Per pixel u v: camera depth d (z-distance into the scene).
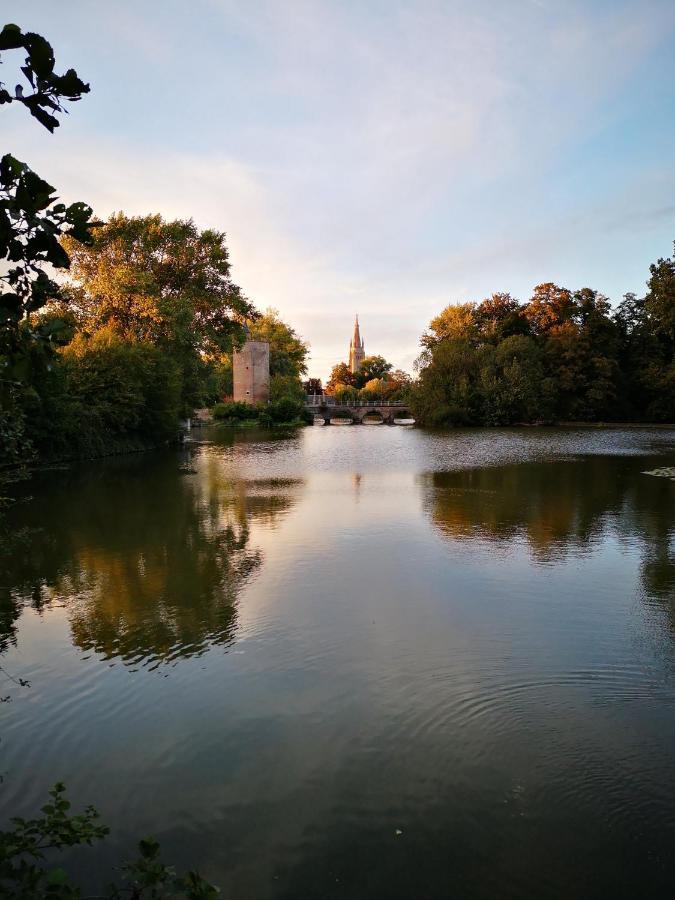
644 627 8.69
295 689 6.95
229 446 43.34
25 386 2.77
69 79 2.11
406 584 10.66
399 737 5.96
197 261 42.56
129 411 36.03
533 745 5.80
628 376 68.00
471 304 73.50
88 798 5.11
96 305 37.44
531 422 65.06
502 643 8.15
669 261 30.20
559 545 13.35
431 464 30.48
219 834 4.68
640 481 23.61
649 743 5.81
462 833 4.67
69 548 13.36
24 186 2.16
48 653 7.98
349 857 4.45
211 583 10.80
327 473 26.89
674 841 4.57
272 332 98.75
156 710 6.53
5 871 2.87
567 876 4.26
